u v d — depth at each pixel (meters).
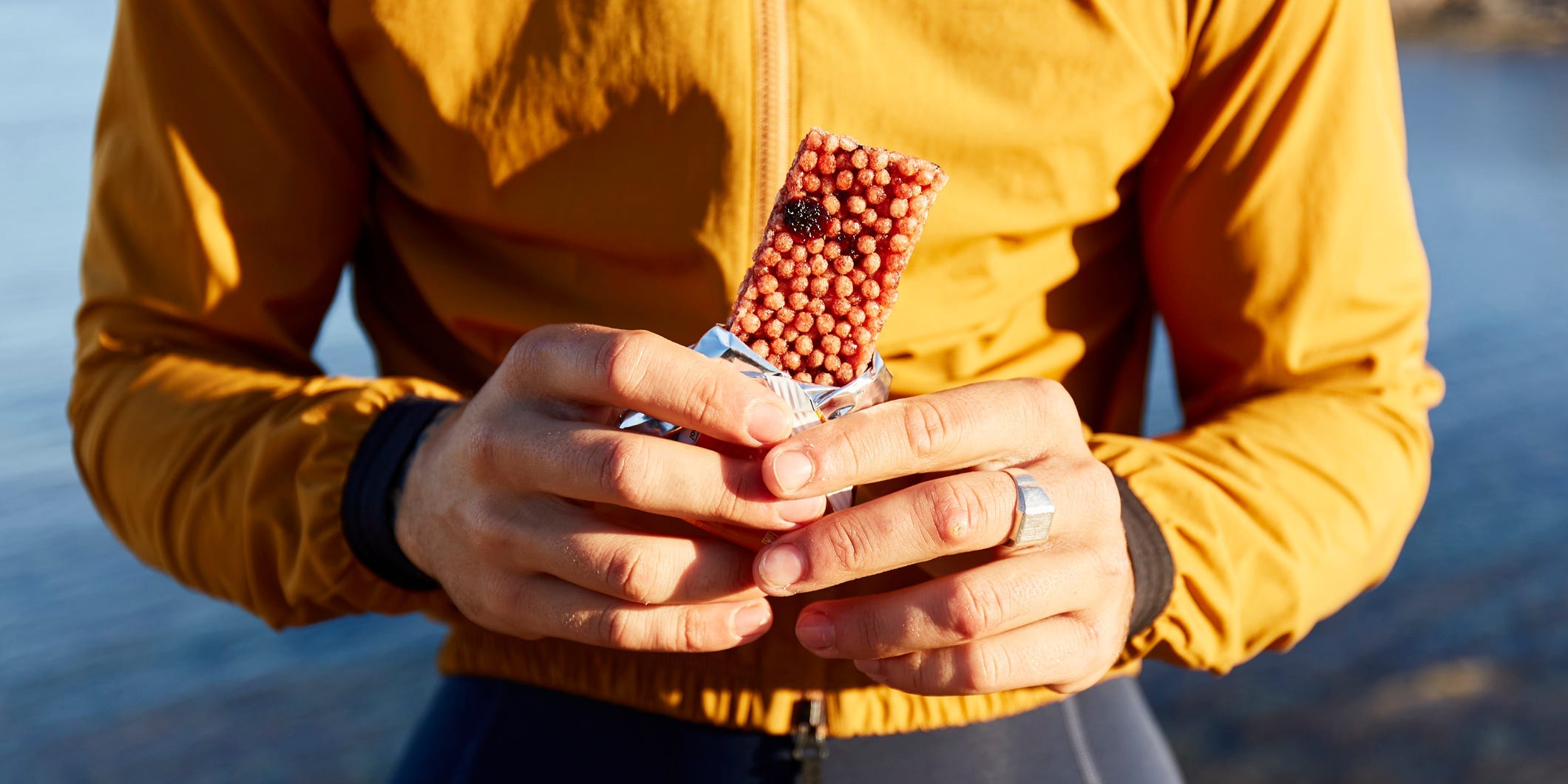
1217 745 2.05
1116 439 0.68
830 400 0.57
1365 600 2.47
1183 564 0.64
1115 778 0.74
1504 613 2.38
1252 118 0.68
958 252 0.69
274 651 2.55
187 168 0.71
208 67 0.70
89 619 2.64
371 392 0.68
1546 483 2.91
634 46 0.65
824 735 0.69
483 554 0.60
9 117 7.14
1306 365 0.71
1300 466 0.68
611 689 0.70
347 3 0.68
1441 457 3.10
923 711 0.70
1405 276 0.71
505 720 0.72
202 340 0.73
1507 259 4.58
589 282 0.69
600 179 0.67
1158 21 0.67
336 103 0.71
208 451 0.68
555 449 0.56
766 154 0.65
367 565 0.65
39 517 3.01
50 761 2.23
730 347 0.57
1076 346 0.73
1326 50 0.68
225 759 2.23
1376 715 2.11
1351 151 0.69
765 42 0.65
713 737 0.69
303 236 0.73
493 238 0.71
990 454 0.57
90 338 0.74
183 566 0.69
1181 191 0.70
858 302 0.58
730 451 0.57
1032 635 0.59
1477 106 7.24
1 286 4.39
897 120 0.66
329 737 2.28
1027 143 0.67
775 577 0.56
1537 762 1.96
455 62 0.67
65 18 11.05
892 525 0.55
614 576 0.57
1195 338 0.73
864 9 0.66
